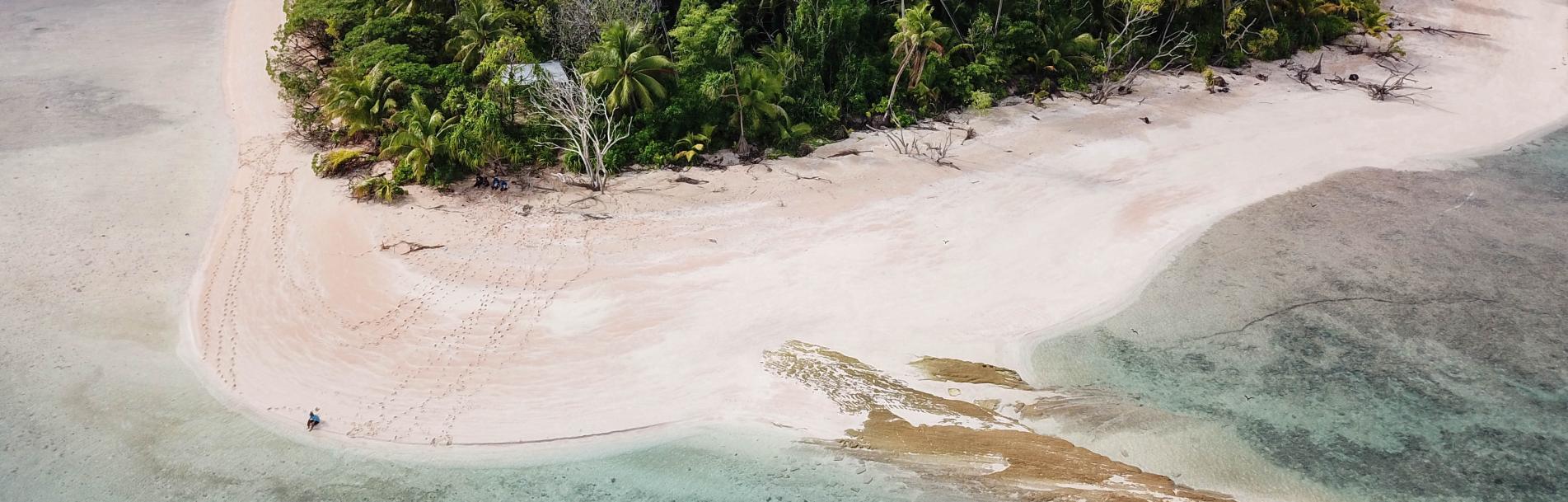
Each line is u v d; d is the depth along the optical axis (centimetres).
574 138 3509
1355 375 2655
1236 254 3262
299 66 4519
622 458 2402
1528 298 2984
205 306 2975
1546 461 2341
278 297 3011
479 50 4106
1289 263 3200
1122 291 3075
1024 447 2427
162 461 2364
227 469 2344
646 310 2955
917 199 3641
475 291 3033
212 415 2530
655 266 3180
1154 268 3194
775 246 3309
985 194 3691
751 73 3903
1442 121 4381
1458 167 3906
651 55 3888
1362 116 4438
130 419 2502
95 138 4050
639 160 3831
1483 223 3441
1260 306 2972
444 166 3669
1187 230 3425
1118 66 4838
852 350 2789
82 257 3186
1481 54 5203
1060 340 2838
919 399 2592
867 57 4366
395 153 3731
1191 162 3969
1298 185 3756
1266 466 2352
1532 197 3638
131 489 2278
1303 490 2273
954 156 4006
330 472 2345
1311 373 2667
